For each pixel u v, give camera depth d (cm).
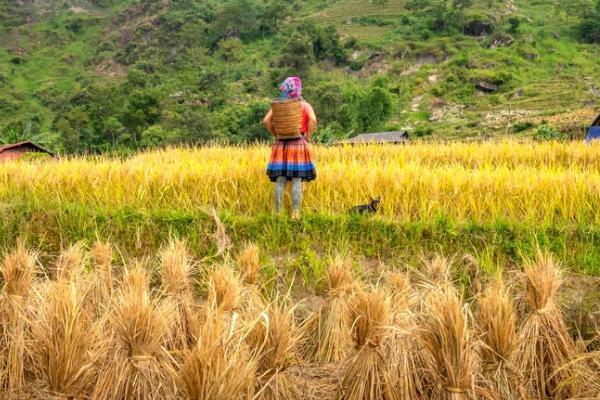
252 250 497
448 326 313
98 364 326
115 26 16850
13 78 14100
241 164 823
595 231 548
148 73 12488
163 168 768
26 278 404
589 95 7744
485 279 494
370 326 329
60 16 17825
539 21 11556
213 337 282
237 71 11456
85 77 14038
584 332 445
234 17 13962
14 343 367
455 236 552
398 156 1111
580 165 1001
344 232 570
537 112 7244
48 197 716
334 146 1316
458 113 8244
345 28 13075
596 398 342
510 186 661
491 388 328
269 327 319
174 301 411
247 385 288
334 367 393
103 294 454
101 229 605
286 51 11012
